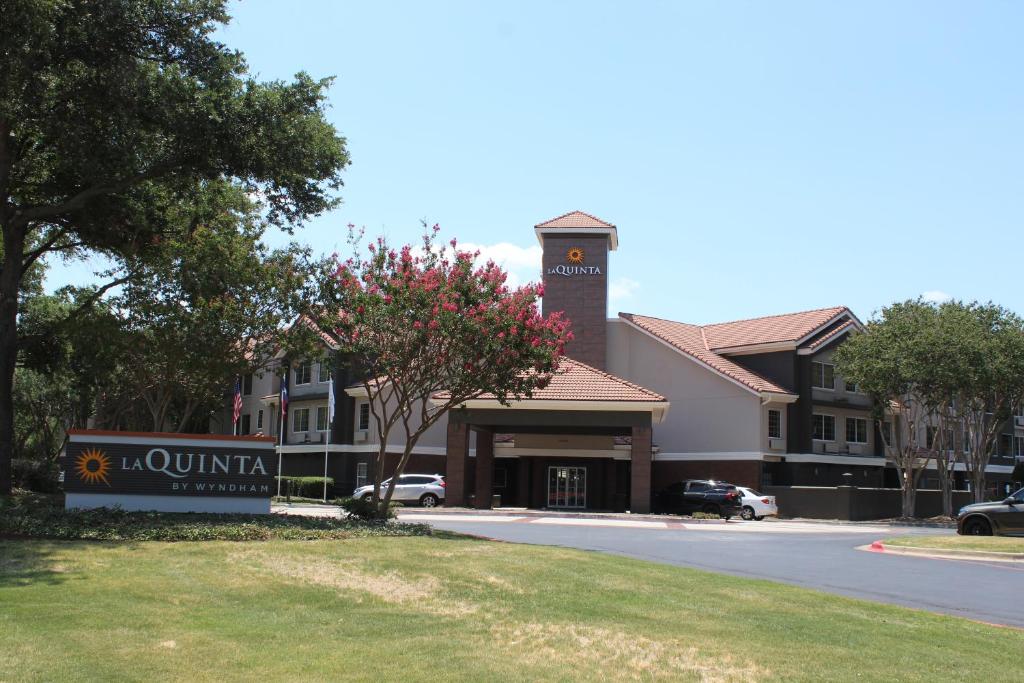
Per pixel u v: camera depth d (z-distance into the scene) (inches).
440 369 762.2
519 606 413.1
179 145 839.1
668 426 1801.2
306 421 1951.3
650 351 1843.0
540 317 761.0
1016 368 1498.5
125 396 1567.4
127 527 585.9
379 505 788.0
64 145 792.9
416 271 744.3
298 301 978.1
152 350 966.4
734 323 2062.0
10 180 940.0
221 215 1003.9
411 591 441.4
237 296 960.9
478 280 741.3
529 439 1662.2
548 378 768.3
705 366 1754.4
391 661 307.1
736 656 332.5
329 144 896.3
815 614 423.8
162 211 1018.1
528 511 1320.1
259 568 483.2
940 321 1505.9
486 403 1379.2
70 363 1269.7
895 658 340.5
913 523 1448.1
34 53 687.7
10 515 588.1
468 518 1125.1
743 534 982.4
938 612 474.6
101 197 949.8
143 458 687.7
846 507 1485.0
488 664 307.1
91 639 318.3
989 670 330.3
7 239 866.1
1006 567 690.8
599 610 410.6
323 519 711.1
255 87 846.5
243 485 713.0
